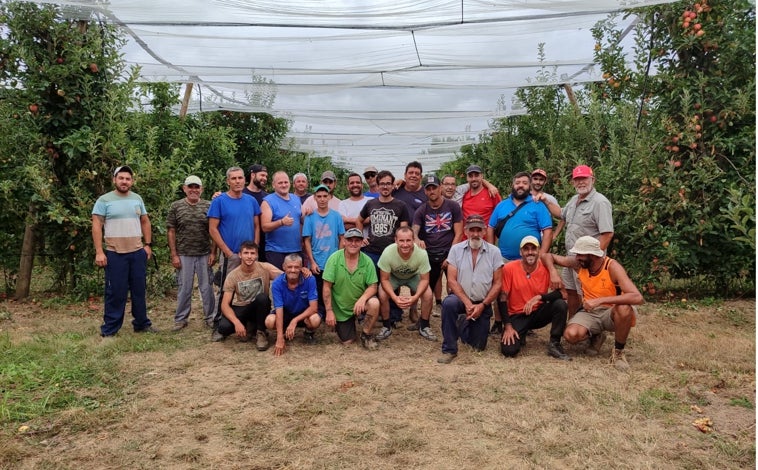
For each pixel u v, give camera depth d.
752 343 5.81
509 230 6.20
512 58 8.35
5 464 3.36
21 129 7.59
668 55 8.12
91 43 7.84
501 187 13.33
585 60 8.69
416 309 6.85
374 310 5.77
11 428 3.83
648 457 3.43
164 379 4.83
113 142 7.89
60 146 7.83
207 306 6.55
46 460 3.42
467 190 7.33
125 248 6.09
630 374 4.89
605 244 5.62
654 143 8.18
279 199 6.49
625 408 4.16
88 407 4.21
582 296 5.50
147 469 3.33
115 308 6.11
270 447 3.60
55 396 4.36
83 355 5.41
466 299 5.54
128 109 8.77
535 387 4.58
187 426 3.90
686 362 5.17
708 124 7.83
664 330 6.42
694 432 3.77
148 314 7.45
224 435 3.76
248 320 6.03
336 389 4.58
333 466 3.35
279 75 9.14
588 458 3.43
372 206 6.69
